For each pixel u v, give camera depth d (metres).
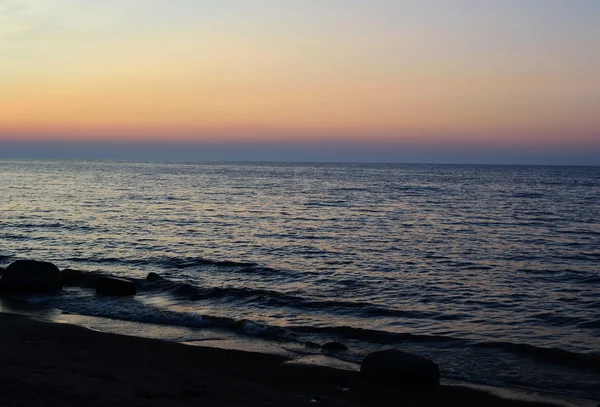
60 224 36.00
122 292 17.52
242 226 37.06
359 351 12.29
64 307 15.98
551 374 10.95
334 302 17.05
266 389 9.33
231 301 16.98
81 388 8.59
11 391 8.22
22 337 12.12
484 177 142.62
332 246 29.14
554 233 34.88
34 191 67.88
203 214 44.22
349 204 55.94
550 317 15.75
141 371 9.97
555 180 124.56
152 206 50.41
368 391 9.67
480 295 18.47
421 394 9.62
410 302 17.44
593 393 9.97
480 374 10.88
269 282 20.33
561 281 20.94
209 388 9.16
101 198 58.53
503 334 13.98
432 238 32.41
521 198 65.81
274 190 78.94
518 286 19.98
